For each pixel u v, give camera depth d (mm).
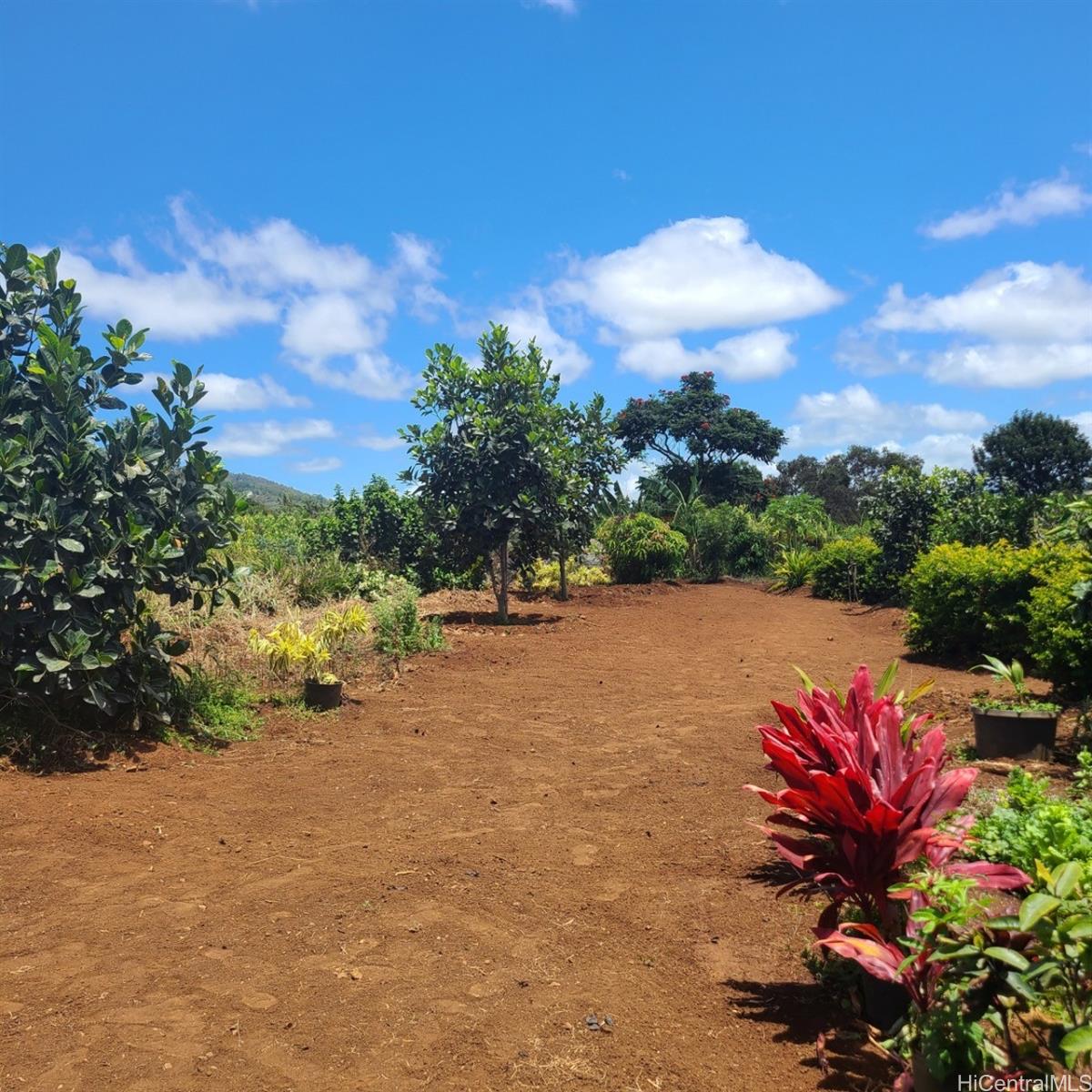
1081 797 4988
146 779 6129
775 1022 3119
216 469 7418
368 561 18391
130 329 7207
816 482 54312
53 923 3939
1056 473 34625
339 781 6312
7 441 6215
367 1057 2900
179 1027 3078
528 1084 2754
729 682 10266
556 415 16203
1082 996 2408
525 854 4871
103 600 6824
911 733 3623
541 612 17188
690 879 4488
